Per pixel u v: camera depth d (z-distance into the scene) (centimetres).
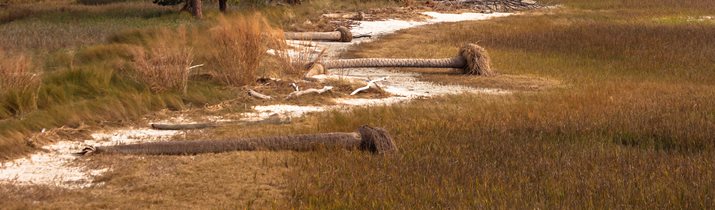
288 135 3794
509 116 4562
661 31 9925
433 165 3447
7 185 3175
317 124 4334
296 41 8681
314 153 3666
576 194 3023
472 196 2997
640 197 2970
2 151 3650
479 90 5884
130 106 4616
